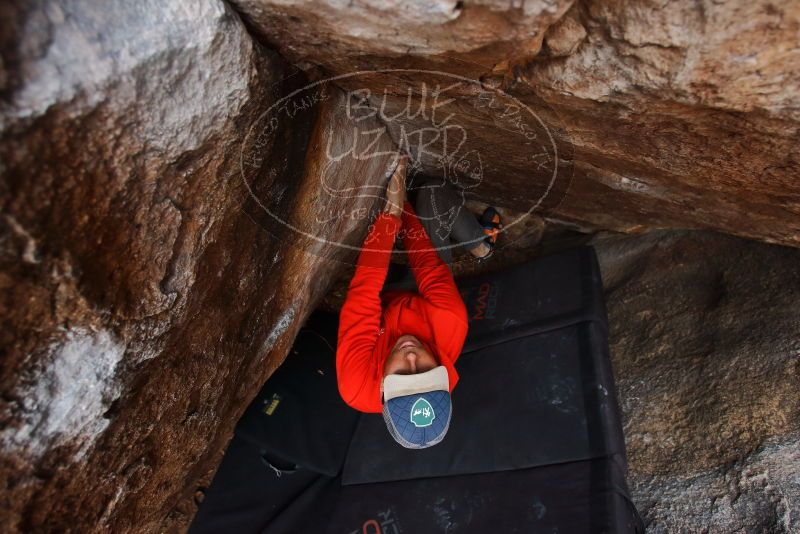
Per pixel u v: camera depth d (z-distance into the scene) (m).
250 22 1.04
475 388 2.29
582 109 1.31
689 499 1.88
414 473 2.18
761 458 1.82
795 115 1.08
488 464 2.09
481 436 2.16
